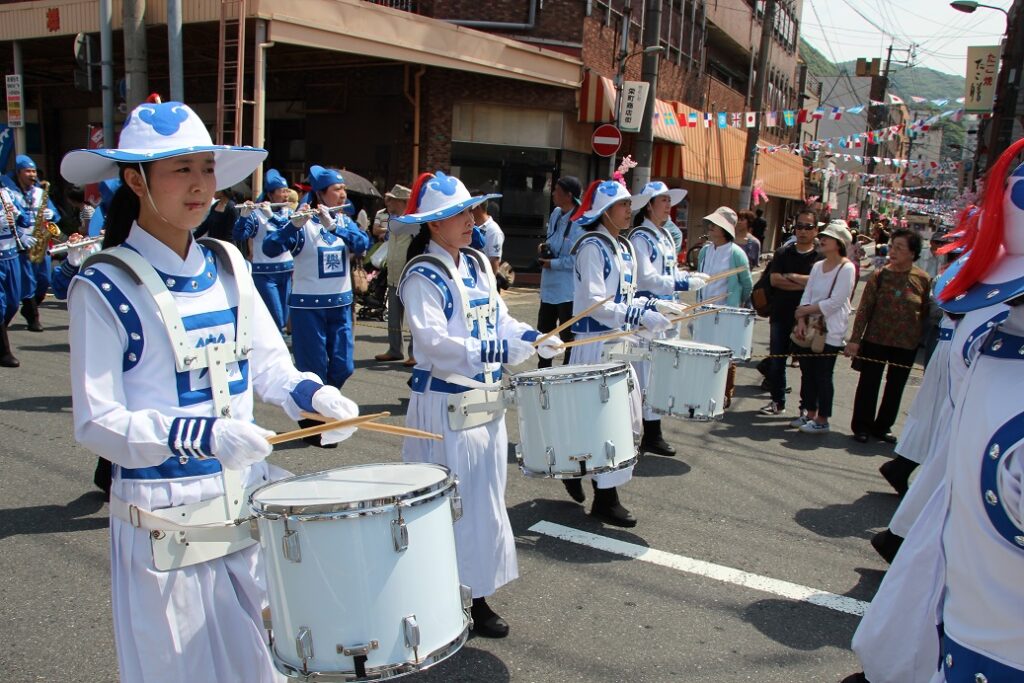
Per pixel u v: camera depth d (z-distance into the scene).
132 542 2.10
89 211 10.85
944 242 11.98
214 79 16.55
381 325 11.66
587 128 17.16
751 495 5.48
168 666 2.08
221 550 2.16
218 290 2.23
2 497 4.80
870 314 6.86
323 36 11.87
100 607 3.63
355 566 2.05
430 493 2.18
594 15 16.48
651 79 13.47
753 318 7.16
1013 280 1.85
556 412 3.74
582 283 5.06
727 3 25.45
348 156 15.58
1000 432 1.83
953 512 2.05
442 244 3.46
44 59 17.53
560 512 5.00
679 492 5.47
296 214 6.06
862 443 6.97
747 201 21.94
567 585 4.06
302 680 2.09
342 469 2.51
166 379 2.09
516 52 14.71
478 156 15.86
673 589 4.06
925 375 5.04
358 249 6.41
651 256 5.83
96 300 2.01
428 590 2.16
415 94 14.65
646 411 5.96
